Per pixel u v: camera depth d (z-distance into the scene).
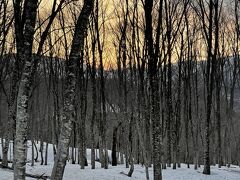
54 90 22.58
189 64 28.14
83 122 22.89
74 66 9.31
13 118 16.41
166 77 28.00
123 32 20.41
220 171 25.58
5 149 17.58
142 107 22.06
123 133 25.89
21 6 10.77
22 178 8.09
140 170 22.50
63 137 8.99
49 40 21.19
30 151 34.34
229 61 33.94
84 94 22.95
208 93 24.12
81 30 9.41
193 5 23.38
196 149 26.91
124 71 21.78
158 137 14.23
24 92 8.32
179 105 28.05
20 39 9.38
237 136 45.94
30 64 8.48
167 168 26.30
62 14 18.95
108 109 30.41
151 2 14.19
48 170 18.08
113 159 25.92
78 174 17.83
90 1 9.47
